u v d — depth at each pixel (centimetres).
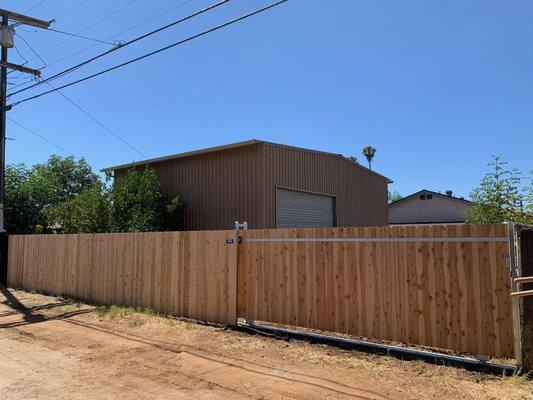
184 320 1056
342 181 2123
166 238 1138
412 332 732
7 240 1806
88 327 1028
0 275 1792
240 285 975
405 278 744
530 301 622
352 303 802
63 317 1159
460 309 689
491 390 579
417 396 566
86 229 1961
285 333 880
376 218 2398
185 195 1911
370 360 715
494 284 662
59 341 909
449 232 705
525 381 603
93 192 2006
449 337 695
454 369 659
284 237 905
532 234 631
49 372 702
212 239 1030
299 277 877
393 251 759
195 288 1058
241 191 1736
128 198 1888
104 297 1308
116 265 1275
